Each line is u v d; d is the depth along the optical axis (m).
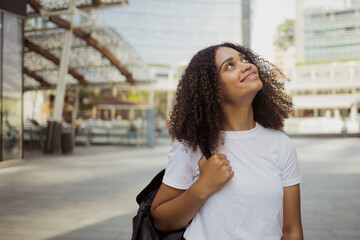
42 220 3.62
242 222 0.99
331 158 9.53
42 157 10.25
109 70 15.87
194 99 1.07
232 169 1.03
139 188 5.40
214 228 0.99
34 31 11.20
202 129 1.06
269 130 1.16
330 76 40.22
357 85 37.31
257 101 1.22
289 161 1.12
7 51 7.90
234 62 1.08
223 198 1.00
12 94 8.09
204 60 1.10
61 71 11.78
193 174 1.07
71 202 4.46
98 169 7.64
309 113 41.72
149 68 15.48
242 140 1.07
